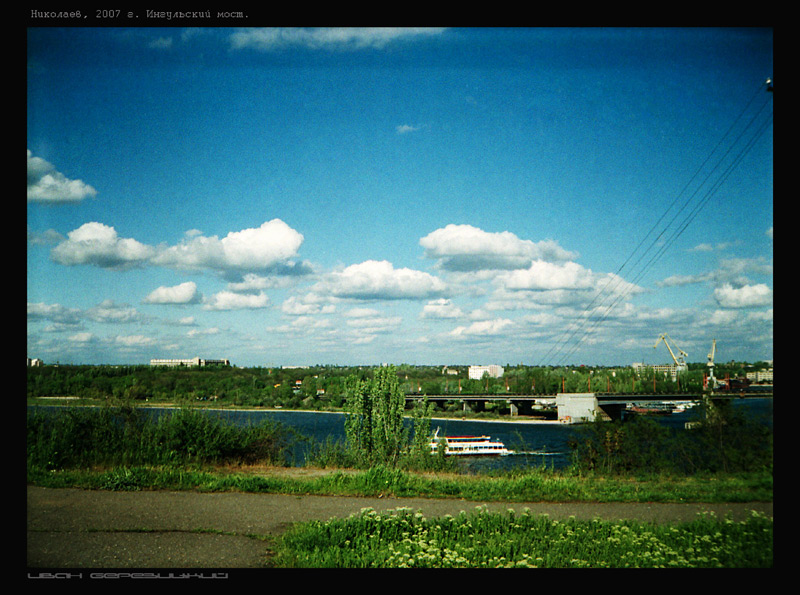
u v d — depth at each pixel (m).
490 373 147.75
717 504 10.24
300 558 6.91
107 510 9.15
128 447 13.14
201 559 6.95
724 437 12.73
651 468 13.17
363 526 8.12
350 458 15.70
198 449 13.82
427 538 7.75
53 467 12.24
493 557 7.09
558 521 8.84
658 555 7.21
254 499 10.15
